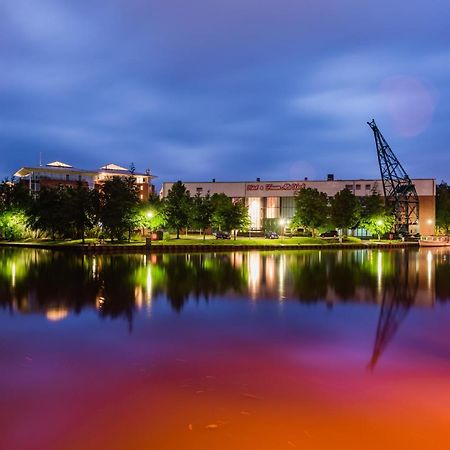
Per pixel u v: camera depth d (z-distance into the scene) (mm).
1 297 27766
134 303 25938
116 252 70312
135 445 9828
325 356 16031
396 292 31406
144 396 12297
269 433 10305
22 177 140000
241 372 14273
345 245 92125
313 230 105125
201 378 13680
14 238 94062
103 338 18203
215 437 10125
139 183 154000
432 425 10727
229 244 80812
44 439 10062
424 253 79375
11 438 10102
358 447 9750
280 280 37000
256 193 141625
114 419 10953
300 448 9695
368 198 115438
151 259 58031
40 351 16359
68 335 18641
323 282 36188
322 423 10789
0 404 11789
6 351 16344
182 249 74625
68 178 137625
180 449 9672
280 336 18781
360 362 15375
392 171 126000
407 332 19703
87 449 9680
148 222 85875
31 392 12555
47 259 56562
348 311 24328
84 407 11594
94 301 26500
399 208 127688
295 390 12773
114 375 13898
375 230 113625
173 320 21578
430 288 33531
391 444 9875
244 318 22203
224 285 33625
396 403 11930
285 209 139750
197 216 90938
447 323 21500
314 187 139000
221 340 18047
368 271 45250
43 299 27078
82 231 77562
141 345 17234
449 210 140000
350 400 12109
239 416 11125
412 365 15078
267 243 86375
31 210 86562
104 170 150250
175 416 11109
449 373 14273
